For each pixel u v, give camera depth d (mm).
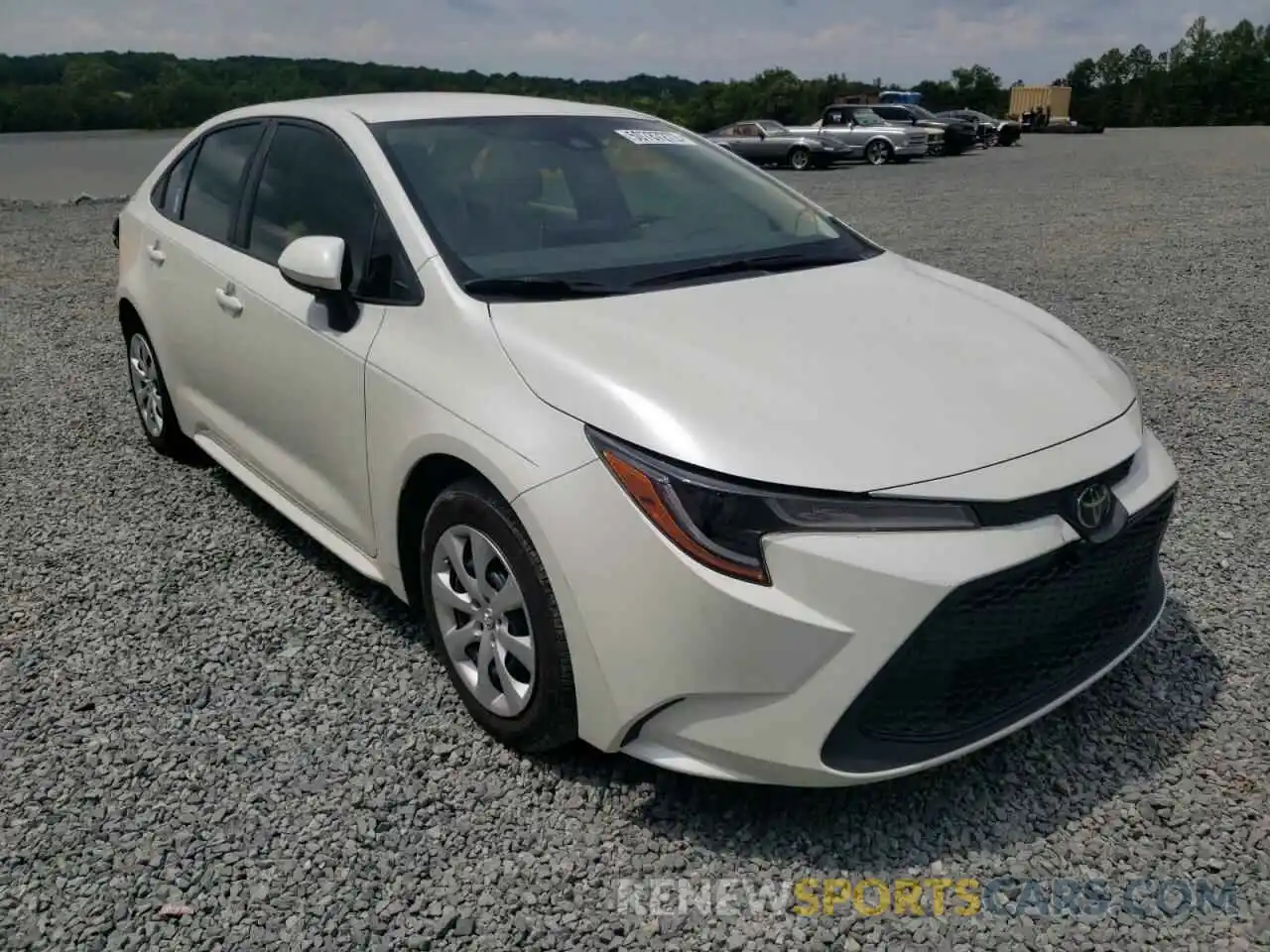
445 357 2969
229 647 3543
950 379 2773
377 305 3258
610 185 3740
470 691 3039
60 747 3029
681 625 2406
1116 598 2809
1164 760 2910
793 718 2400
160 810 2766
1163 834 2643
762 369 2701
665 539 2414
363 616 3734
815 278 3424
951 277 3838
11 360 7301
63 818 2742
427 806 2775
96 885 2520
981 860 2582
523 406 2711
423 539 3100
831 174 24891
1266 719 3076
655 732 2576
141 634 3633
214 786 2855
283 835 2676
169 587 3965
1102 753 2941
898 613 2340
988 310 3352
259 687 3307
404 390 3029
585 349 2760
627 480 2473
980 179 21484
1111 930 2367
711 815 2732
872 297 3305
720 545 2379
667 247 3516
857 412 2570
